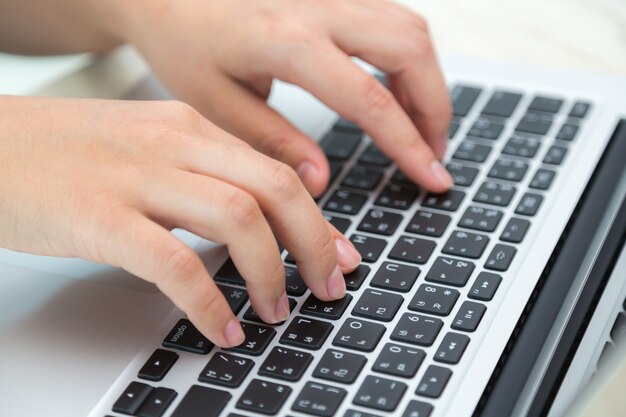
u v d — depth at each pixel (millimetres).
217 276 554
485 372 477
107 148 529
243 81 689
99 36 776
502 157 655
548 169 637
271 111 675
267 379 482
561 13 907
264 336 505
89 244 501
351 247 558
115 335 516
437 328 504
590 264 561
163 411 469
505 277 545
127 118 546
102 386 485
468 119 699
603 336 504
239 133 679
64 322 528
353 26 667
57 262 575
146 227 492
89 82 744
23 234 521
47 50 818
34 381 491
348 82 637
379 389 468
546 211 598
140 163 520
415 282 544
